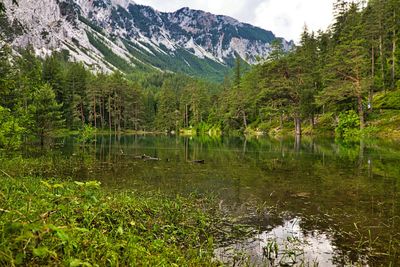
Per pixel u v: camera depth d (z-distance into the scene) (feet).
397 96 142.10
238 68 267.80
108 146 117.08
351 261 19.86
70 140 146.41
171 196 36.88
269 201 34.55
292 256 20.62
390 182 43.11
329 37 225.56
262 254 21.02
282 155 78.95
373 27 153.69
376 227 25.81
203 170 56.75
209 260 19.06
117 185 43.19
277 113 171.94
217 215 29.50
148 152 92.48
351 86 133.18
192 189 40.86
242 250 21.59
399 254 20.71
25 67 62.03
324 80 155.02
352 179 45.55
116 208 25.23
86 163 65.87
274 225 26.73
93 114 278.67
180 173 53.67
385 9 157.17
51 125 113.70
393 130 120.16
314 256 20.59
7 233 10.60
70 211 18.49
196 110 303.89
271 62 173.88
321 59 193.36
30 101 99.81
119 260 13.94
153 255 15.74
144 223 24.36
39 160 66.90
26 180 34.91
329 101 151.33
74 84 265.75
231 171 55.26
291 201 34.35
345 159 67.10
